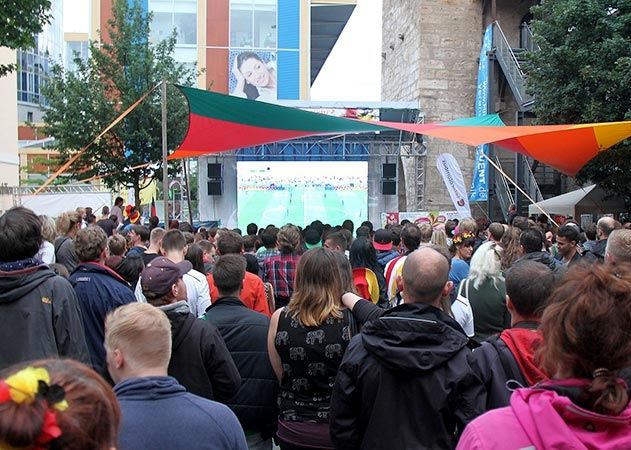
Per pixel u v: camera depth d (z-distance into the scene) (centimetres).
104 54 1906
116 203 1495
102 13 3134
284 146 2148
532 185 2095
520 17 2362
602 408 148
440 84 2367
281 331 342
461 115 2373
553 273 281
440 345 267
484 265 436
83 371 130
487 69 2198
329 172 2100
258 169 2089
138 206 1905
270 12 3291
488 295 429
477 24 2373
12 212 354
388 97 2855
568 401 149
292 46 3303
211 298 552
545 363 166
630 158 1363
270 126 1038
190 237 765
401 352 262
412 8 2456
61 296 357
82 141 1830
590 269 165
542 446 147
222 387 330
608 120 1345
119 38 1923
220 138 1088
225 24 3256
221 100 922
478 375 268
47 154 3841
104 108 1817
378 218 2173
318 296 338
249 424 378
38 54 5803
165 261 340
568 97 1431
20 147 3919
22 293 344
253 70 3272
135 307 234
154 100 1870
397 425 265
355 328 346
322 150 2158
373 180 2178
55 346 350
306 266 342
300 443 338
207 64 3250
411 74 2467
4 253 345
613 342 149
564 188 2284
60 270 499
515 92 2072
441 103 2366
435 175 2297
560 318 158
